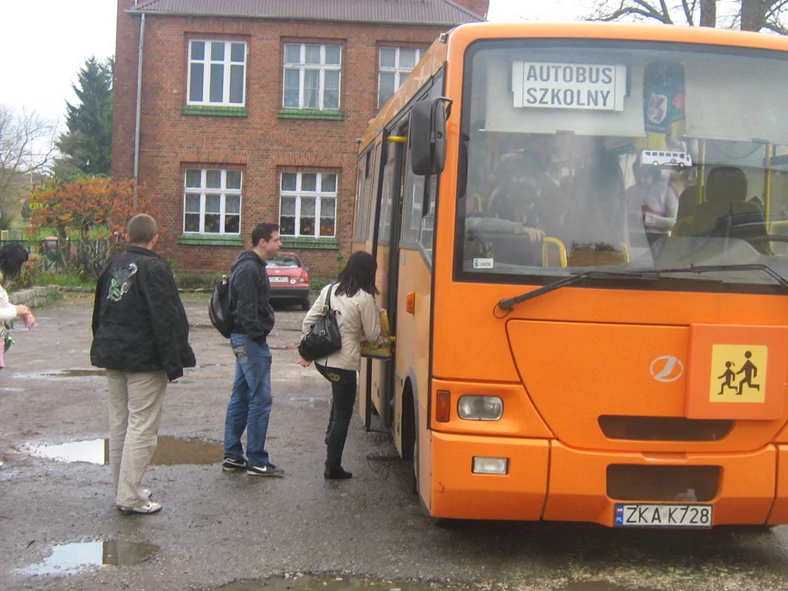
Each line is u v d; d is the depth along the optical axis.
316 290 30.12
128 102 30.25
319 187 30.89
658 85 5.17
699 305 4.96
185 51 30.28
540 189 5.07
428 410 5.13
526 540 5.84
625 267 5.01
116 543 5.62
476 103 5.12
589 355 4.94
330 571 5.21
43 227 27.77
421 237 5.79
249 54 30.39
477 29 5.16
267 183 30.56
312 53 30.75
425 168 4.92
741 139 5.17
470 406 4.99
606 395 4.94
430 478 5.10
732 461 4.96
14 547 5.52
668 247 5.05
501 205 5.04
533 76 5.14
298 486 7.05
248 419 7.32
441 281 5.02
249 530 5.94
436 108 4.92
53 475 7.20
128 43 30.17
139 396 6.12
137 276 5.99
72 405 10.09
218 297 7.27
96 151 64.62
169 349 5.95
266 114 30.48
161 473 7.39
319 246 30.80
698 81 5.18
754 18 17.47
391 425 7.40
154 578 5.05
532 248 5.02
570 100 5.14
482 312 4.97
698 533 6.04
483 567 5.31
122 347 5.98
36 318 19.89
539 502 4.96
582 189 5.08
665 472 5.02
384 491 6.93
